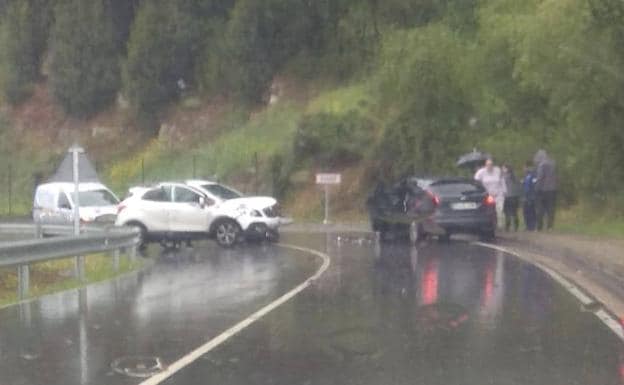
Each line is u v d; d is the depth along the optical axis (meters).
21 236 38.78
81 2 60.00
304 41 55.62
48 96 62.25
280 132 52.28
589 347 14.55
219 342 15.16
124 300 20.00
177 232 33.84
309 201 48.44
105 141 58.78
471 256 28.19
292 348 14.67
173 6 57.44
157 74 57.22
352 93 52.06
